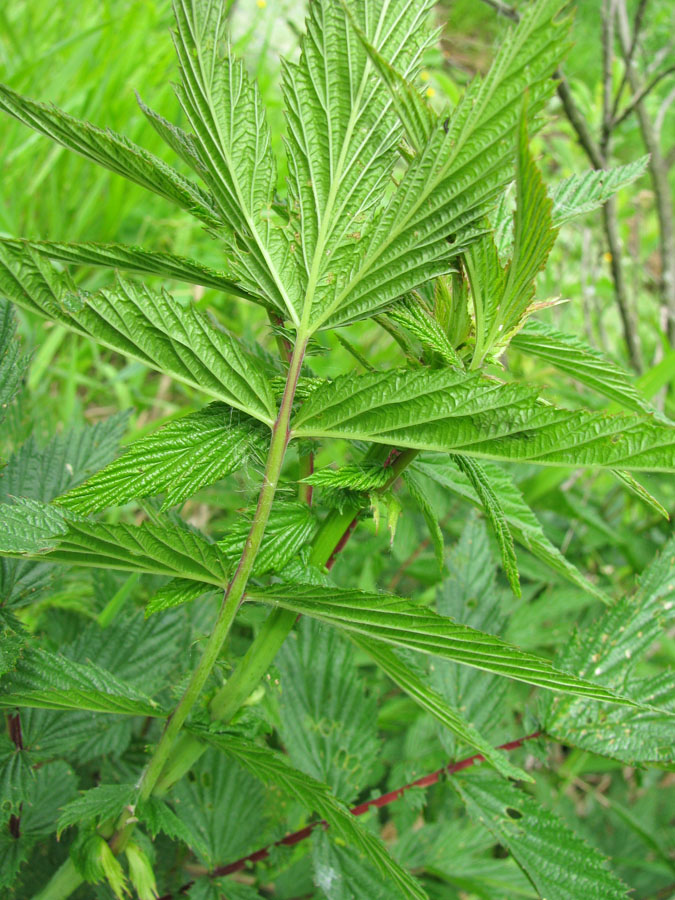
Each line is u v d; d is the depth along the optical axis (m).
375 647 0.24
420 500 0.23
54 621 0.43
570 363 0.25
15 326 0.29
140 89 0.91
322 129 0.18
